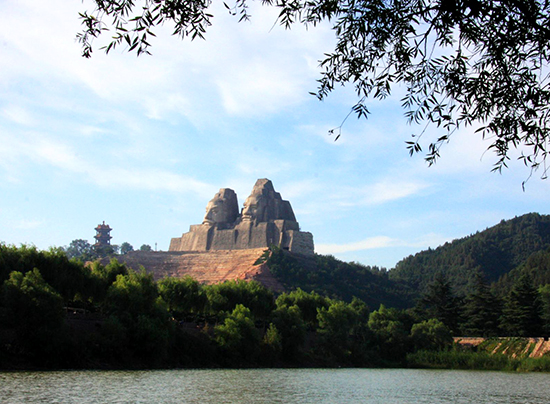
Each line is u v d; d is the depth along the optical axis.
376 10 18.84
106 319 82.69
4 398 46.78
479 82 19.00
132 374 71.88
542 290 147.00
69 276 86.56
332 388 67.56
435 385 75.56
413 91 20.06
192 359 92.75
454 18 17.81
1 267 78.56
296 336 112.25
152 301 88.38
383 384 75.50
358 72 20.06
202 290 114.88
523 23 17.47
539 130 18.53
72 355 73.69
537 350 124.81
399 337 134.50
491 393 65.94
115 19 18.89
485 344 139.12
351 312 132.38
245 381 70.94
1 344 70.12
